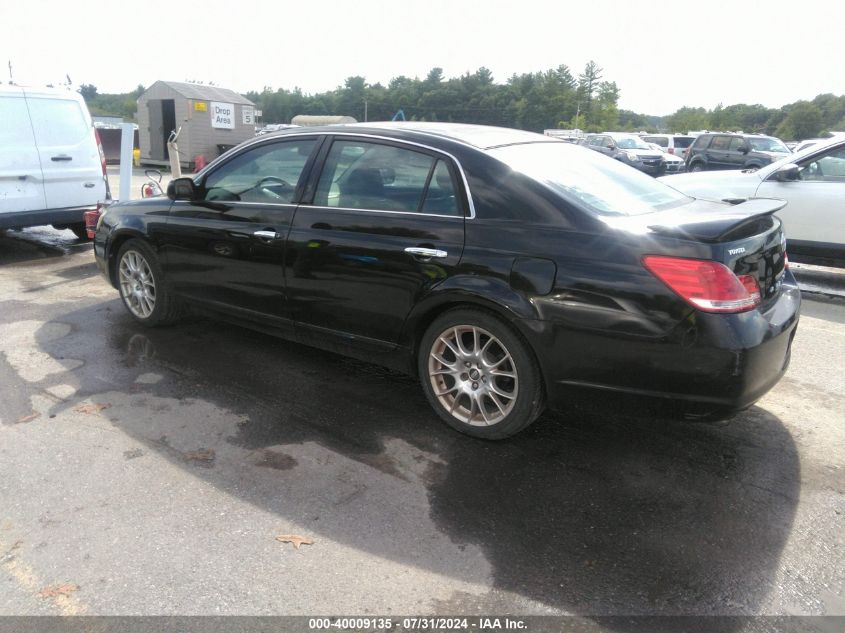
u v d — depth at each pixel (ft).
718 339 9.03
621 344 9.50
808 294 23.26
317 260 12.39
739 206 11.29
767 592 7.86
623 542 8.72
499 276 10.25
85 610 7.44
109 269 17.08
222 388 13.28
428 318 11.45
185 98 68.69
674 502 9.66
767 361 9.56
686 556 8.47
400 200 11.64
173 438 11.26
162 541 8.62
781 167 24.85
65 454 10.69
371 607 7.54
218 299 14.61
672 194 12.55
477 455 10.85
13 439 11.14
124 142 24.66
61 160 25.18
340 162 12.55
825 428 12.14
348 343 12.55
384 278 11.53
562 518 9.21
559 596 7.73
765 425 12.21
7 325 16.85
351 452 10.89
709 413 9.39
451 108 435.53
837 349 16.80
